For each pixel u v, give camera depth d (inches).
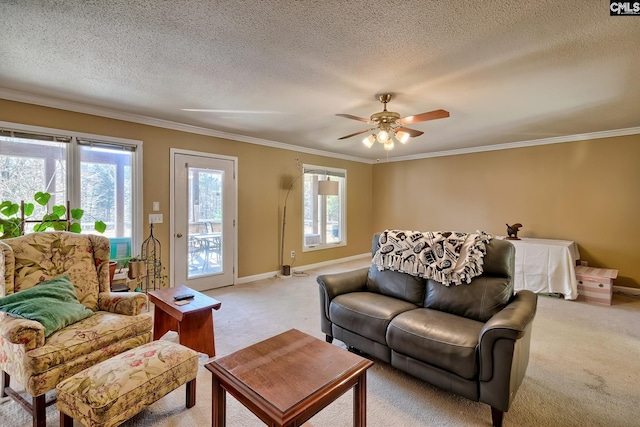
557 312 138.5
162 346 70.3
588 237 180.1
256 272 197.8
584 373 88.5
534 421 69.1
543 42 80.3
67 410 56.5
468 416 71.0
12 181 119.3
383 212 276.2
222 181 179.5
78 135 130.3
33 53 86.8
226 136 180.1
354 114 142.7
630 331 117.5
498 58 89.0
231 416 71.3
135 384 58.7
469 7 66.4
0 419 69.1
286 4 65.6
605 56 87.3
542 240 182.7
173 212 159.6
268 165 203.0
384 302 97.0
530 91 113.4
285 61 91.6
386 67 95.1
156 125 153.0
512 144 204.5
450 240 100.7
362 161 272.4
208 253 174.4
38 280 83.4
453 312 92.4
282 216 212.5
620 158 169.9
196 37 78.7
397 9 67.4
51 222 115.2
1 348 73.1
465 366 69.5
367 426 67.7
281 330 117.6
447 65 93.6
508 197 208.1
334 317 100.3
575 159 183.2
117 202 143.8
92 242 96.1
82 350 70.6
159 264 154.5
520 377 73.0
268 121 155.2
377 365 94.3
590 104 127.4
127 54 87.5
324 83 107.2
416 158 253.8
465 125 160.6
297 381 54.1
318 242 239.6
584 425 67.9
